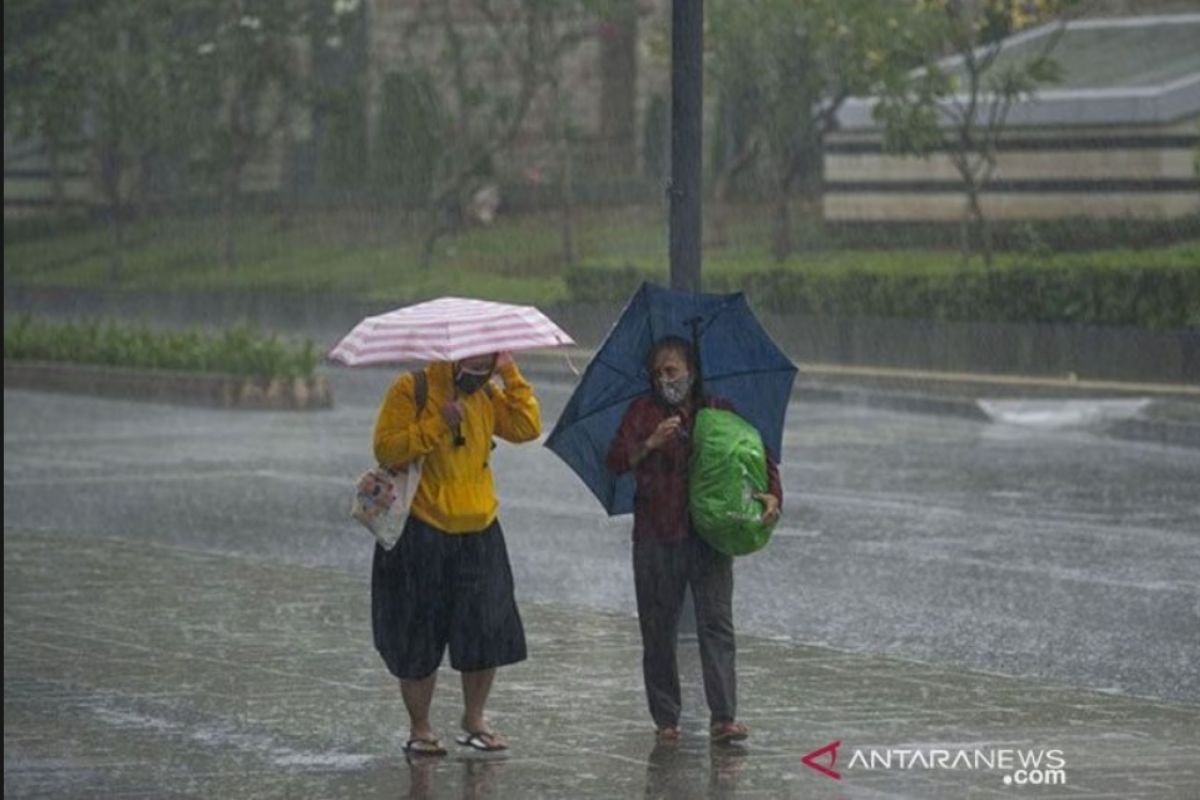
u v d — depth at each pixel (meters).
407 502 20.41
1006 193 89.75
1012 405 61.91
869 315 76.75
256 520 41.44
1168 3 92.75
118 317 112.12
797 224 100.38
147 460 52.53
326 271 109.00
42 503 44.38
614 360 21.02
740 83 93.38
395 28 122.38
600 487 21.55
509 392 20.94
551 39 106.00
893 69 83.25
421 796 19.11
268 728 22.38
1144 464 49.66
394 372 81.50
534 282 96.31
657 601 21.28
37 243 134.88
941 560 35.25
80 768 20.48
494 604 20.77
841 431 58.47
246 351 68.38
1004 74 84.06
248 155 116.12
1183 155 83.81
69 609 30.81
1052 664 26.33
